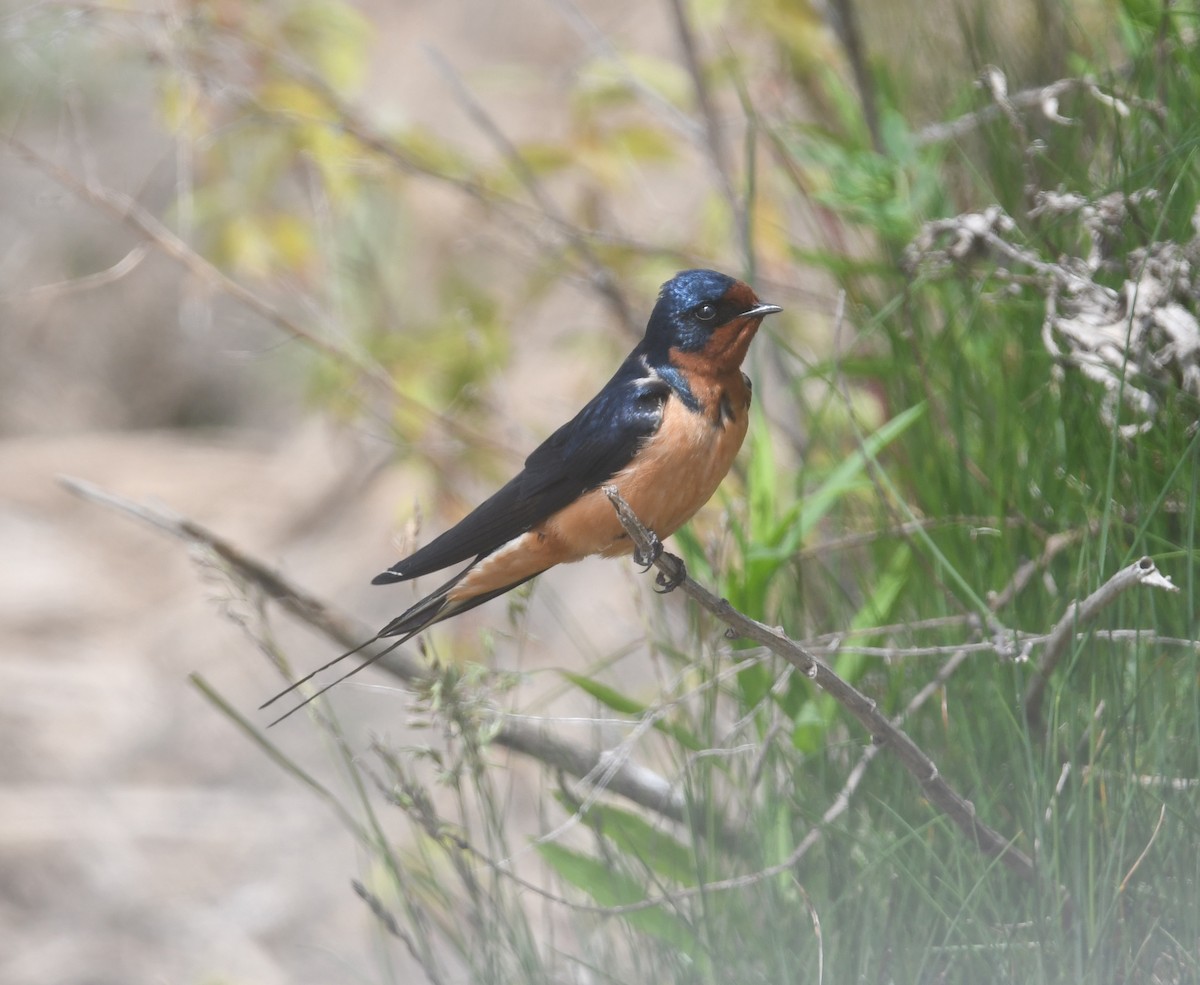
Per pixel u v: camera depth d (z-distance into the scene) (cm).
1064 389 786
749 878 709
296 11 1272
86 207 2731
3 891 1502
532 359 1723
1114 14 901
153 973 1414
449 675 728
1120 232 789
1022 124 864
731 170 1263
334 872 1519
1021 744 705
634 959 761
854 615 868
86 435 2673
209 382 2723
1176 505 749
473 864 823
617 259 1315
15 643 1980
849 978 692
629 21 2238
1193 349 730
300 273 1396
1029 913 659
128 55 1262
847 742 774
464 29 2481
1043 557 774
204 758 1742
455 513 1337
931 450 845
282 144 1286
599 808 790
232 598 796
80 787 1681
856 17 1079
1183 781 652
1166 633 726
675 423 723
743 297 734
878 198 887
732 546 906
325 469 2269
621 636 1390
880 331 929
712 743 781
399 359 1327
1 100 2316
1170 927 646
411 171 1271
